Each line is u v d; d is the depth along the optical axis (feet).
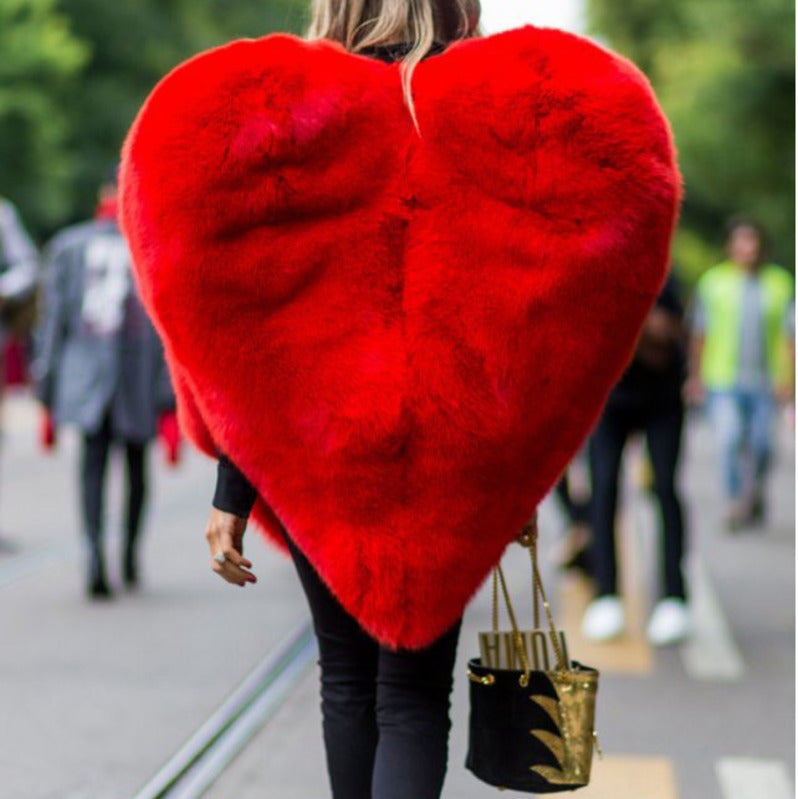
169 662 26.96
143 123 12.44
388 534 12.61
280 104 12.23
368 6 13.24
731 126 128.36
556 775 13.20
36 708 23.75
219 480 13.07
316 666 27.02
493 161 12.33
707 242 188.14
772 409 47.39
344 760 13.57
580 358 12.46
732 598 34.50
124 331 33.12
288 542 13.46
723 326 47.19
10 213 42.11
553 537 43.88
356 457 12.47
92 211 168.25
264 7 184.24
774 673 26.91
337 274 12.44
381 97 12.44
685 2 131.85
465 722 23.29
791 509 53.26
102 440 33.24
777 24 119.44
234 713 23.63
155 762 21.01
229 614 31.37
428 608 12.71
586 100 12.29
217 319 12.45
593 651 28.63
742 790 19.99
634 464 68.80
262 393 12.52
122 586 34.55
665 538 29.45
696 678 26.50
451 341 12.39
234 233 12.38
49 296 33.50
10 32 143.13
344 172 12.35
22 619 30.63
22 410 103.40
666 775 20.68
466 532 12.64
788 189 139.03
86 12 169.17
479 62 12.44
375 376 12.41
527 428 12.53
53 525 44.52
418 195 12.38
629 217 12.35
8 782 20.10
